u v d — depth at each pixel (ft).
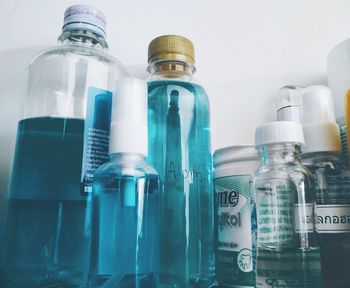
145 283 0.59
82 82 0.73
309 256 0.61
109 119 0.71
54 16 0.92
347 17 1.08
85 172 0.66
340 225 0.70
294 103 0.92
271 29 1.05
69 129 0.67
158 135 0.74
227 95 0.99
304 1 1.08
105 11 0.96
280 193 0.66
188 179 0.72
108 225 0.60
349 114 0.73
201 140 0.76
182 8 1.02
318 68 1.04
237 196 0.73
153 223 0.62
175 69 0.79
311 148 0.76
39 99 0.74
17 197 0.65
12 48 0.88
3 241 0.72
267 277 0.60
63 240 0.62
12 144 0.83
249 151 0.75
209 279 0.71
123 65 0.88
